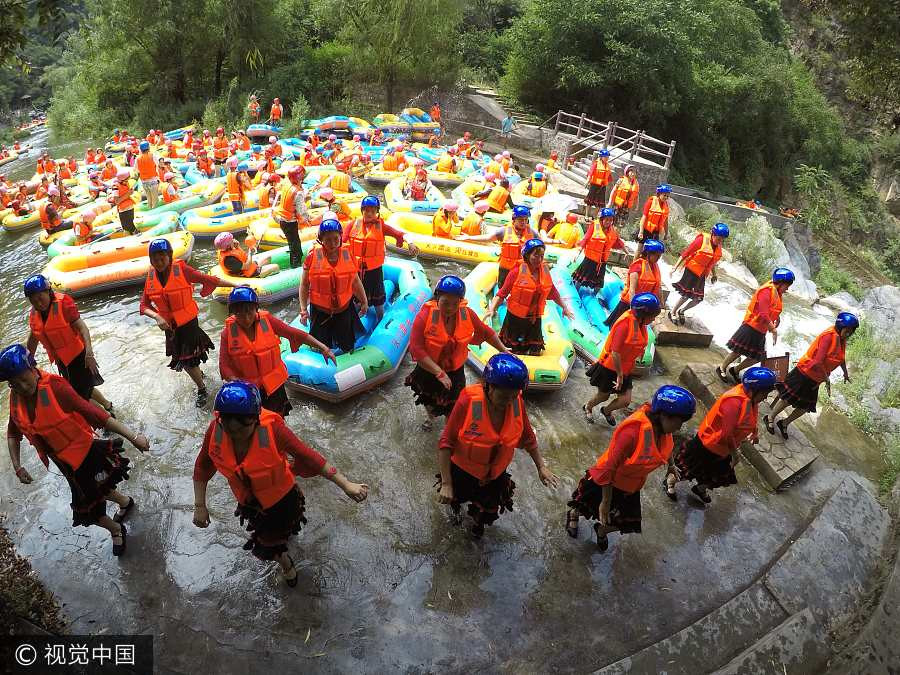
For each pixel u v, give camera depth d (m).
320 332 5.79
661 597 4.20
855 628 4.23
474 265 9.78
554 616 3.95
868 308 13.45
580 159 17.73
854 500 5.46
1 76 51.88
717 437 4.59
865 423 6.96
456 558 4.29
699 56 23.58
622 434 3.74
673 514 5.00
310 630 3.70
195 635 3.63
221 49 24.25
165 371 6.30
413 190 12.73
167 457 5.07
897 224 29.08
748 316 6.63
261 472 3.26
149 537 4.28
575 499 4.30
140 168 12.02
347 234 6.67
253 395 3.10
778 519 5.12
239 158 17.44
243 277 8.16
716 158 25.34
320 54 23.61
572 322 7.40
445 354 4.64
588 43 22.00
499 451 3.65
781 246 13.60
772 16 31.81
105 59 24.16
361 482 4.89
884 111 5.62
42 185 14.00
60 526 4.38
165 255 5.06
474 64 26.22
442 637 3.73
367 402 5.89
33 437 3.61
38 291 4.60
